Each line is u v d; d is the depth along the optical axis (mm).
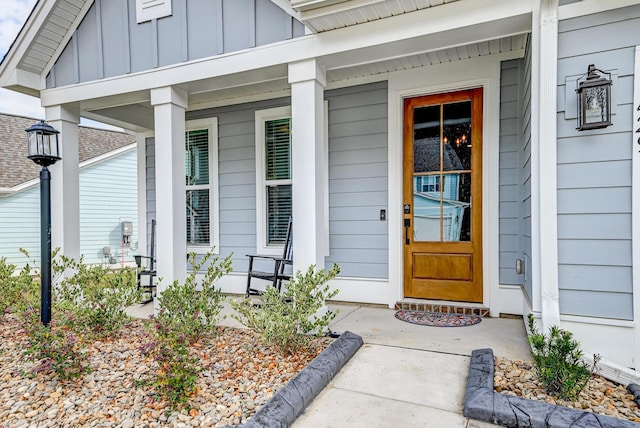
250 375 2502
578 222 2498
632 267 2383
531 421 1820
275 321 2785
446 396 2209
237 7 3533
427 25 2859
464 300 3934
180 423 1979
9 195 9438
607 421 1757
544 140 2555
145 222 6055
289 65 3346
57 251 4094
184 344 2465
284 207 4914
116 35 4098
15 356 2986
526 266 3344
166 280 3822
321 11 2898
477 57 3766
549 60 2525
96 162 10812
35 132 3123
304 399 2092
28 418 2086
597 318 2457
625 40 2385
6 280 4086
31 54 4297
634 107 2367
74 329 3100
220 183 5223
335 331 3297
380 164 4234
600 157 2441
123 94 4113
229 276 5160
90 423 2021
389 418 2004
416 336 3156
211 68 3641
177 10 3795
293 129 3354
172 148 3861
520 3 2627
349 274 4375
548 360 2146
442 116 4012
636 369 2371
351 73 4172
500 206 3717
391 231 4152
